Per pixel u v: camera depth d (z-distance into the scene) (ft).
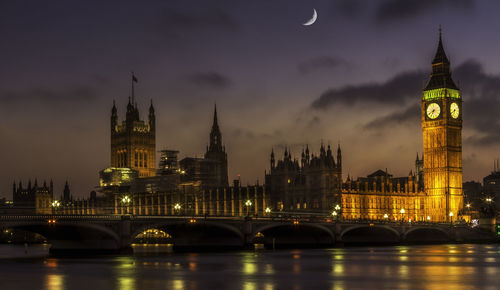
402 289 320.91
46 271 417.08
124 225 574.97
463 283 343.87
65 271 416.26
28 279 370.94
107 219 565.94
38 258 553.23
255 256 568.82
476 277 372.99
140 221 588.91
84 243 606.14
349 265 458.09
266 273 399.85
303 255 581.94
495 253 611.88
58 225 528.63
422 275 384.88
